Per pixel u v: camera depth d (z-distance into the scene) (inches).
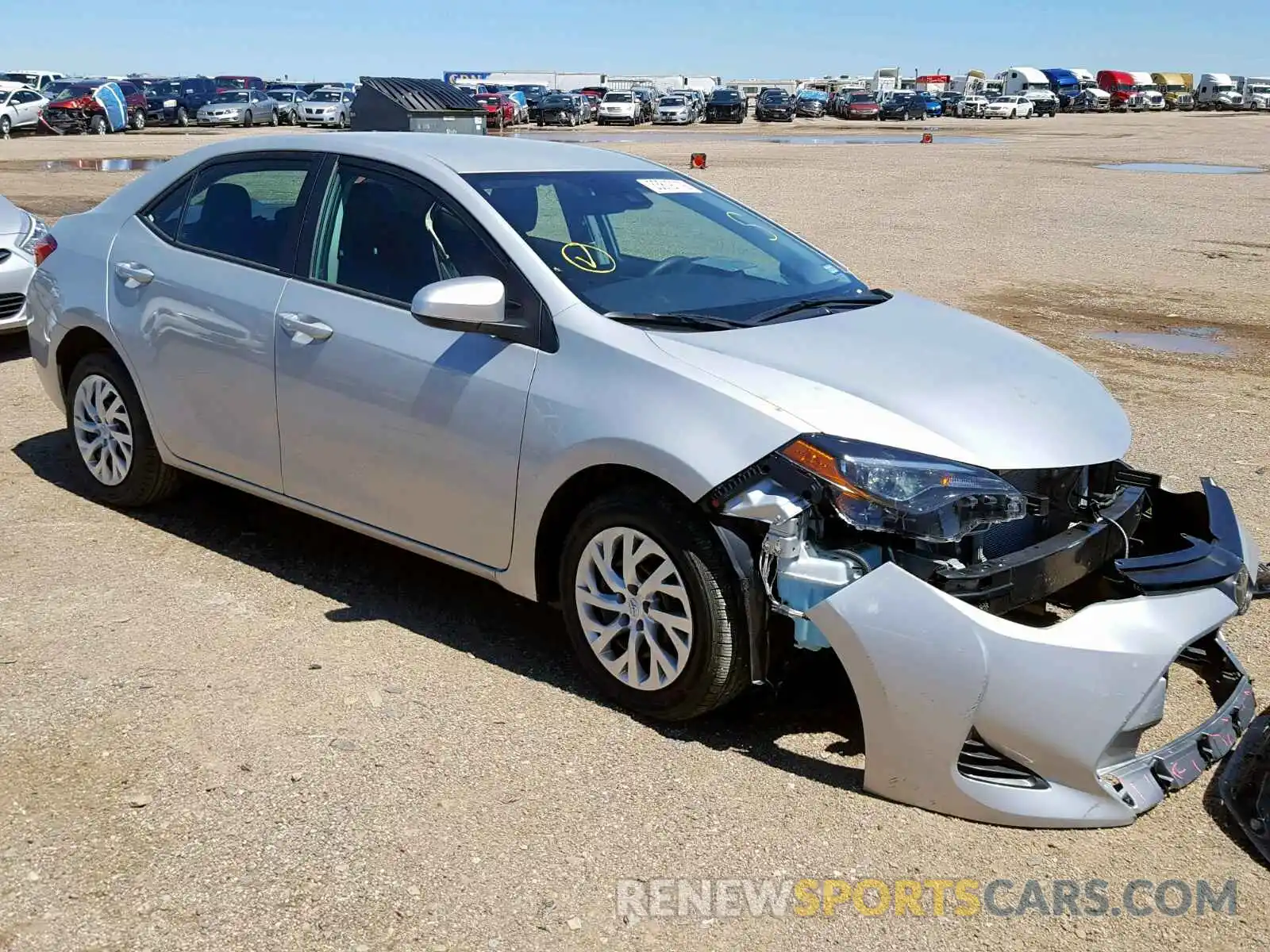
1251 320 421.1
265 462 178.9
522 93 2301.9
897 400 135.2
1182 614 127.6
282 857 117.0
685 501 135.0
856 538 129.4
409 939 106.7
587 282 152.7
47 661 153.9
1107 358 355.6
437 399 154.4
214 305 180.1
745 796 129.6
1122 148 1531.7
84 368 204.4
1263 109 3782.0
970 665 120.2
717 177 951.6
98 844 118.0
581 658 149.7
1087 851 121.5
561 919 109.8
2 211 320.2
